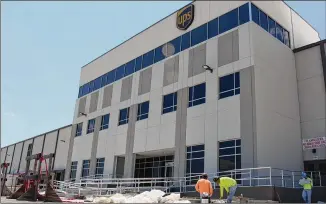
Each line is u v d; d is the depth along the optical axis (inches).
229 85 952.3
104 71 1566.2
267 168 819.4
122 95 1378.0
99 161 1395.2
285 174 894.4
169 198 653.3
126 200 634.8
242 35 956.0
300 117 1036.5
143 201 628.7
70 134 1790.1
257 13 989.8
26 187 688.4
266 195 692.7
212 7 1082.1
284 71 1024.2
